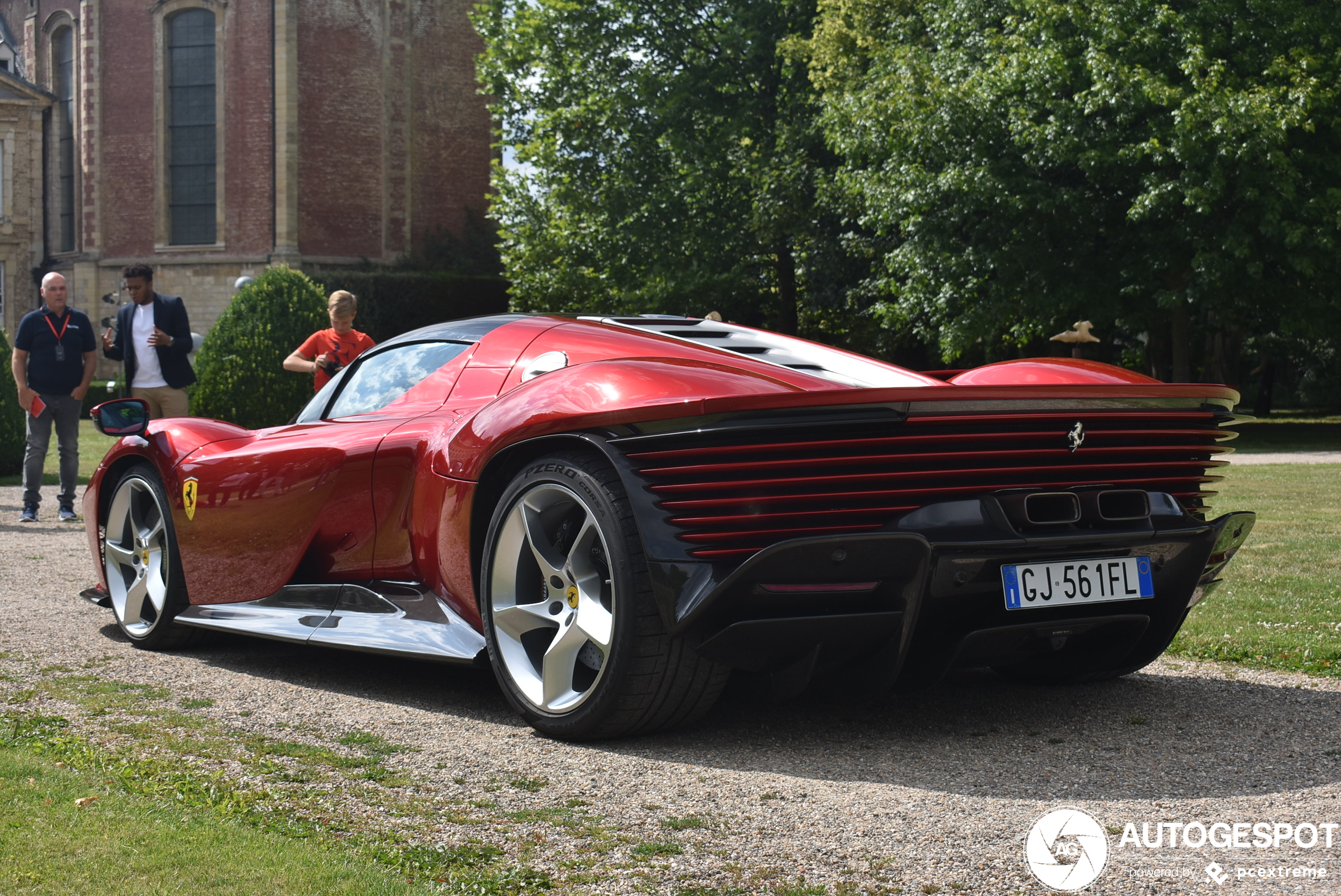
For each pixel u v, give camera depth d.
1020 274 21.69
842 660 2.83
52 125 40.28
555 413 2.91
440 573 3.36
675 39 27.84
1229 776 2.60
